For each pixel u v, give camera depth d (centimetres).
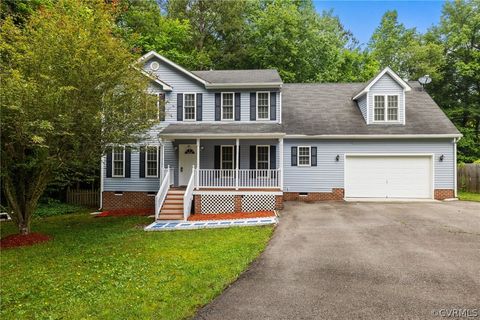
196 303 500
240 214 1339
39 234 1062
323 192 1708
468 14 2772
